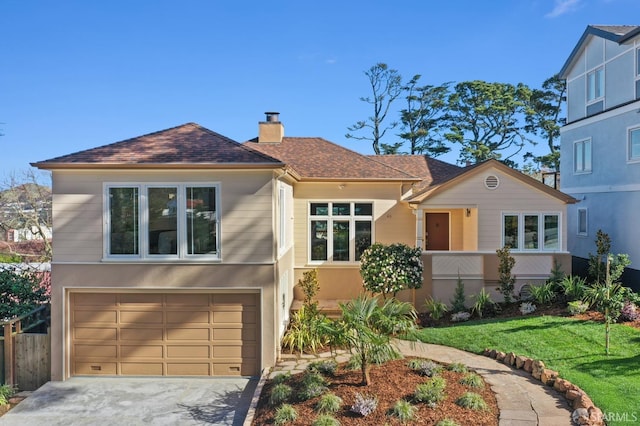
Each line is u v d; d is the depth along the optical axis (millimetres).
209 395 9898
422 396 7477
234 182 10859
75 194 10812
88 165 10484
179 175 10844
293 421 7215
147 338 11062
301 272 16203
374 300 8461
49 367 10891
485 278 15031
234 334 11047
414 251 14609
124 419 8773
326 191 16281
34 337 10930
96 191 10812
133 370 11086
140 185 10828
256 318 11016
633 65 16641
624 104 16969
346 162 17406
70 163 10469
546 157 40781
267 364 10805
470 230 16422
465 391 7895
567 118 21609
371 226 16391
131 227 10883
